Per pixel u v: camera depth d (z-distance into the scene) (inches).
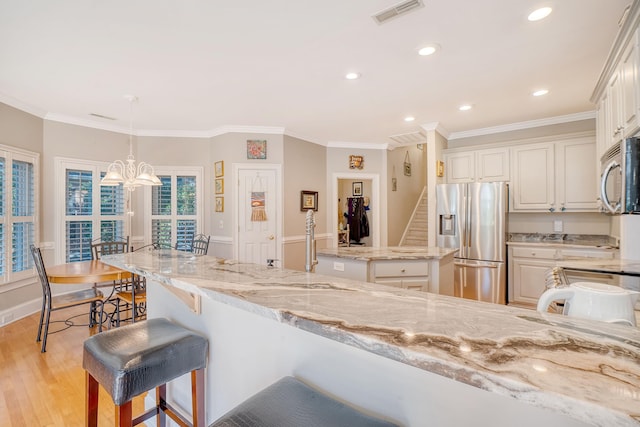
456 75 114.2
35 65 106.1
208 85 122.9
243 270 51.4
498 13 79.0
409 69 109.5
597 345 22.8
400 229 252.8
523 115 159.3
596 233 158.7
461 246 163.8
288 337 41.9
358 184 277.4
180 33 87.5
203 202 199.8
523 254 157.6
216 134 193.8
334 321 27.6
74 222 166.9
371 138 212.7
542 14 79.5
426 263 107.3
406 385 31.0
